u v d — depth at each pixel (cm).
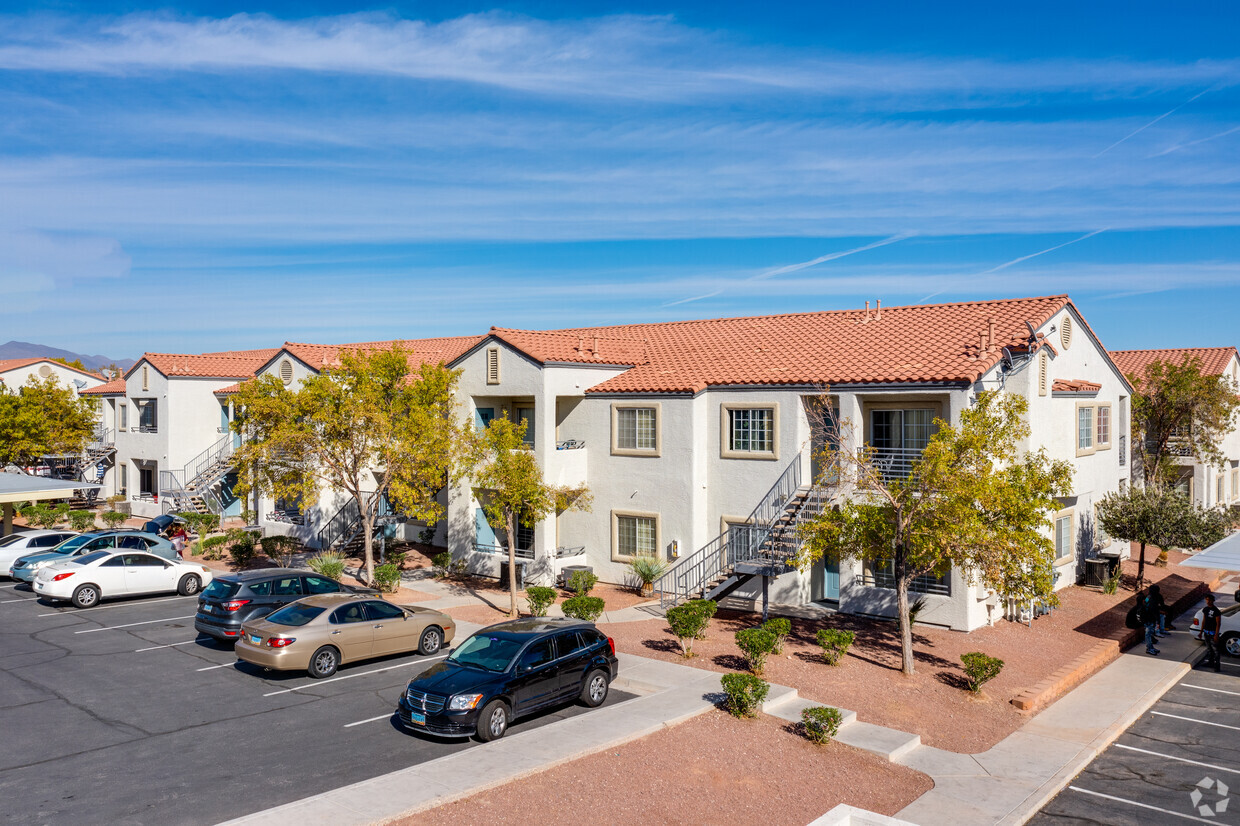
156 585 2553
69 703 1577
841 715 1455
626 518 2752
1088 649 2114
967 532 1697
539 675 1492
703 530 2638
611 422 2780
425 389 2645
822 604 2517
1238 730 1634
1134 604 2598
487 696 1392
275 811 1098
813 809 1221
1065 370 2666
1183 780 1399
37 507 4075
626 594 2655
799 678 1798
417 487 2669
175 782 1223
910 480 1839
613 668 1670
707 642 2086
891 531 1848
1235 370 4119
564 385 2761
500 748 1337
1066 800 1320
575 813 1146
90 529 3756
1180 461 3784
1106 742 1557
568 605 2147
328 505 3369
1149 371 3506
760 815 1188
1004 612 2348
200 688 1678
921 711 1658
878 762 1411
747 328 3114
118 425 4538
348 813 1094
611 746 1377
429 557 3241
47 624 2211
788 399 2481
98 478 4822
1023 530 1734
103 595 2447
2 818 1098
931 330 2592
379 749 1366
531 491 2286
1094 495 2892
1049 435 2450
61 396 4441
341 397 2589
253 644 1723
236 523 3962
